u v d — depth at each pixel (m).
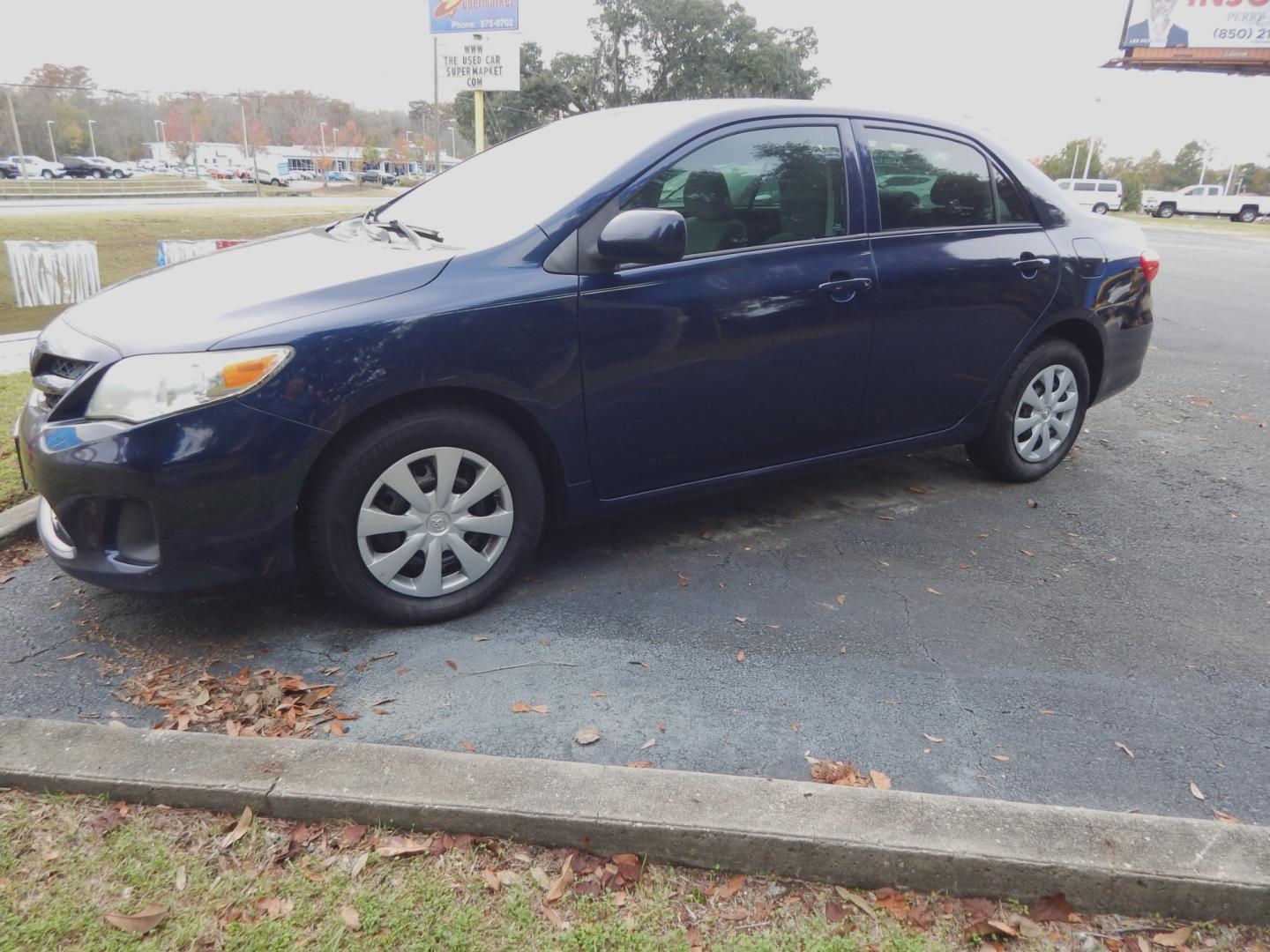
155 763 2.17
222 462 2.60
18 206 31.17
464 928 1.85
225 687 2.72
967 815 2.06
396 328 2.76
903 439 4.08
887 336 3.77
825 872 2.01
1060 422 4.62
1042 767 2.49
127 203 35.84
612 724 2.60
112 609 3.17
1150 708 2.79
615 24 44.09
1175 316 10.78
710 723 2.62
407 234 3.33
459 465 3.02
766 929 1.89
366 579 2.95
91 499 2.63
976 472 4.87
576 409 3.13
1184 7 35.06
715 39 44.97
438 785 2.12
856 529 4.06
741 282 3.36
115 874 1.95
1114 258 4.53
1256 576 3.73
